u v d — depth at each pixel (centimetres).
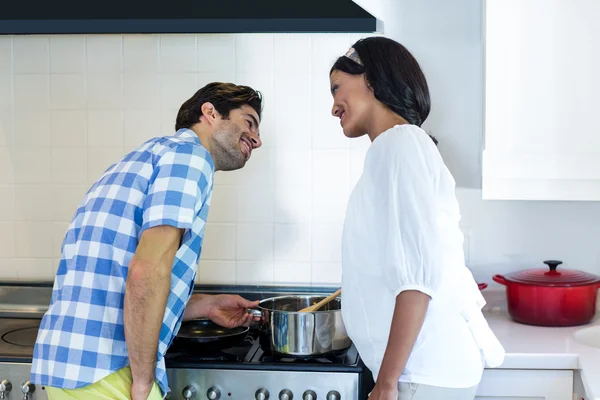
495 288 265
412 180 168
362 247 177
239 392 206
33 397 209
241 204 268
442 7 259
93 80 269
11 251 275
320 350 212
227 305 239
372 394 169
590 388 182
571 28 224
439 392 172
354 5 212
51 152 272
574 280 241
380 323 177
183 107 208
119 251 181
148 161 185
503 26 226
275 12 212
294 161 265
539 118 226
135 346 177
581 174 226
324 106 263
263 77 264
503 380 213
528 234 263
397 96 180
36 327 252
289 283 268
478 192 262
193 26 213
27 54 270
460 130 261
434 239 165
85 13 218
